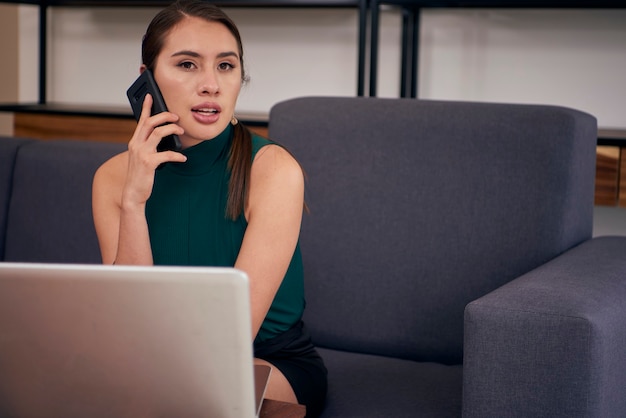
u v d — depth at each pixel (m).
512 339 1.58
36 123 3.83
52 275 1.09
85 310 1.10
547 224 2.03
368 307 2.18
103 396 1.16
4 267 1.10
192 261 1.86
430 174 2.13
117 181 1.98
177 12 1.73
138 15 4.07
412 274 2.14
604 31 3.37
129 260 1.74
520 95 3.51
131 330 1.10
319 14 3.76
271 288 1.76
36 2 4.05
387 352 2.17
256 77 3.90
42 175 2.40
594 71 3.40
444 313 2.11
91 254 2.34
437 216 2.12
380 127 2.19
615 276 1.81
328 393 1.92
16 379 1.17
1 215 2.46
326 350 2.21
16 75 5.23
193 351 1.10
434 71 3.63
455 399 1.87
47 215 2.38
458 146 2.11
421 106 2.17
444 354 2.12
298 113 2.27
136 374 1.12
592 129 2.17
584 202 2.16
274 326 1.90
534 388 1.58
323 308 2.22
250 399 1.12
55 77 4.29
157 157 1.70
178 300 1.07
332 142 2.23
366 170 2.19
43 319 1.12
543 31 3.45
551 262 1.95
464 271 2.10
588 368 1.54
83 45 4.21
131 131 3.63
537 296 1.63
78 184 2.35
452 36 3.59
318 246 2.23
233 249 1.83
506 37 3.51
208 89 1.70
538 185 2.04
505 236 2.07
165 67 1.73
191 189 1.85
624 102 3.37
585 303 1.59
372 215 2.18
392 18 3.67
